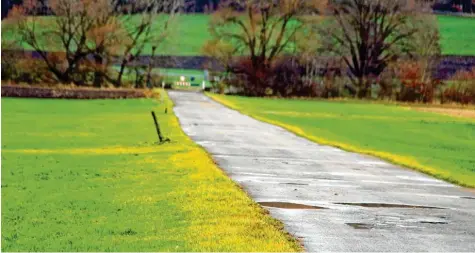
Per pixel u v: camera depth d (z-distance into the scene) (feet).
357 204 136.87
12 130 331.57
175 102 556.10
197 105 525.34
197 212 116.98
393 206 136.67
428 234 109.40
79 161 208.85
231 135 300.40
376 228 112.37
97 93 606.55
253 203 127.54
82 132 322.75
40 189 152.97
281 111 505.25
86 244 96.17
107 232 104.47
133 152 233.76
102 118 404.98
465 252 97.14
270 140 285.02
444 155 267.59
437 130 400.06
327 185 163.53
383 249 96.73
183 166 188.55
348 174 188.75
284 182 165.17
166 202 129.18
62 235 103.91
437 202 145.38
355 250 95.09
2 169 188.75
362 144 292.61
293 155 232.32
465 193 163.02
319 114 490.90
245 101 616.39
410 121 457.68
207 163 193.06
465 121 465.47
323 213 124.16
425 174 199.21
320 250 94.17
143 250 90.84
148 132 318.45
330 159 226.17
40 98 590.14
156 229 104.94
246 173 180.14
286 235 101.81
